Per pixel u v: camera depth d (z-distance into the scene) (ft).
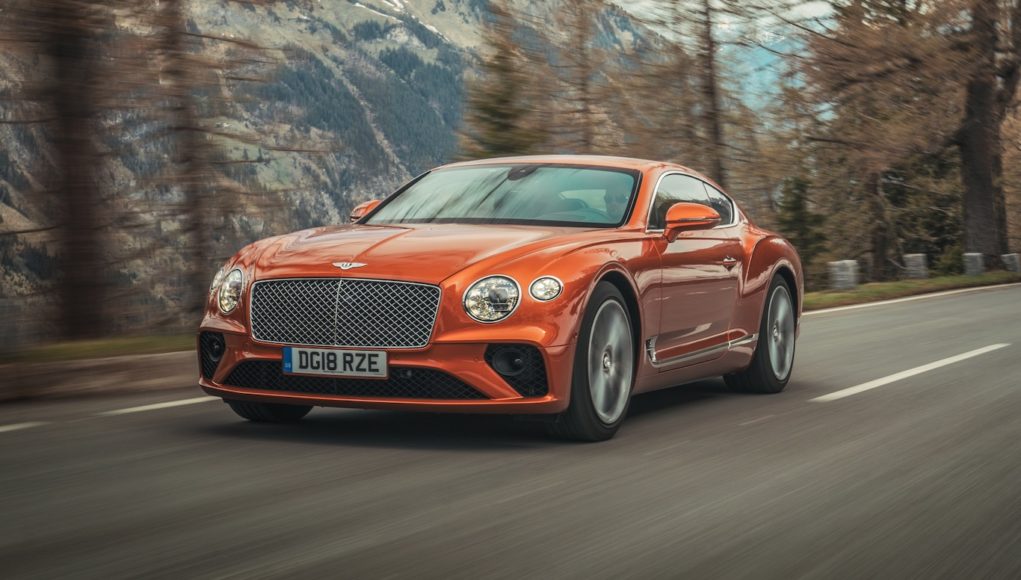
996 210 100.89
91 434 17.20
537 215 19.24
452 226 18.56
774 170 75.46
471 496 13.21
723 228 22.59
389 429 18.12
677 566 10.41
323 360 16.42
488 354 16.21
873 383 24.99
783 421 19.45
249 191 38.19
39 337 33.47
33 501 12.62
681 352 20.04
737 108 71.41
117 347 24.09
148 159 36.35
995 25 91.30
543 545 11.03
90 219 34.60
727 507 12.87
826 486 14.11
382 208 20.71
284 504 12.64
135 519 11.82
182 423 18.43
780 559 10.75
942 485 14.28
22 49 33.27
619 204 19.67
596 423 17.04
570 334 16.46
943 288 74.38
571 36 67.26
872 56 82.38
